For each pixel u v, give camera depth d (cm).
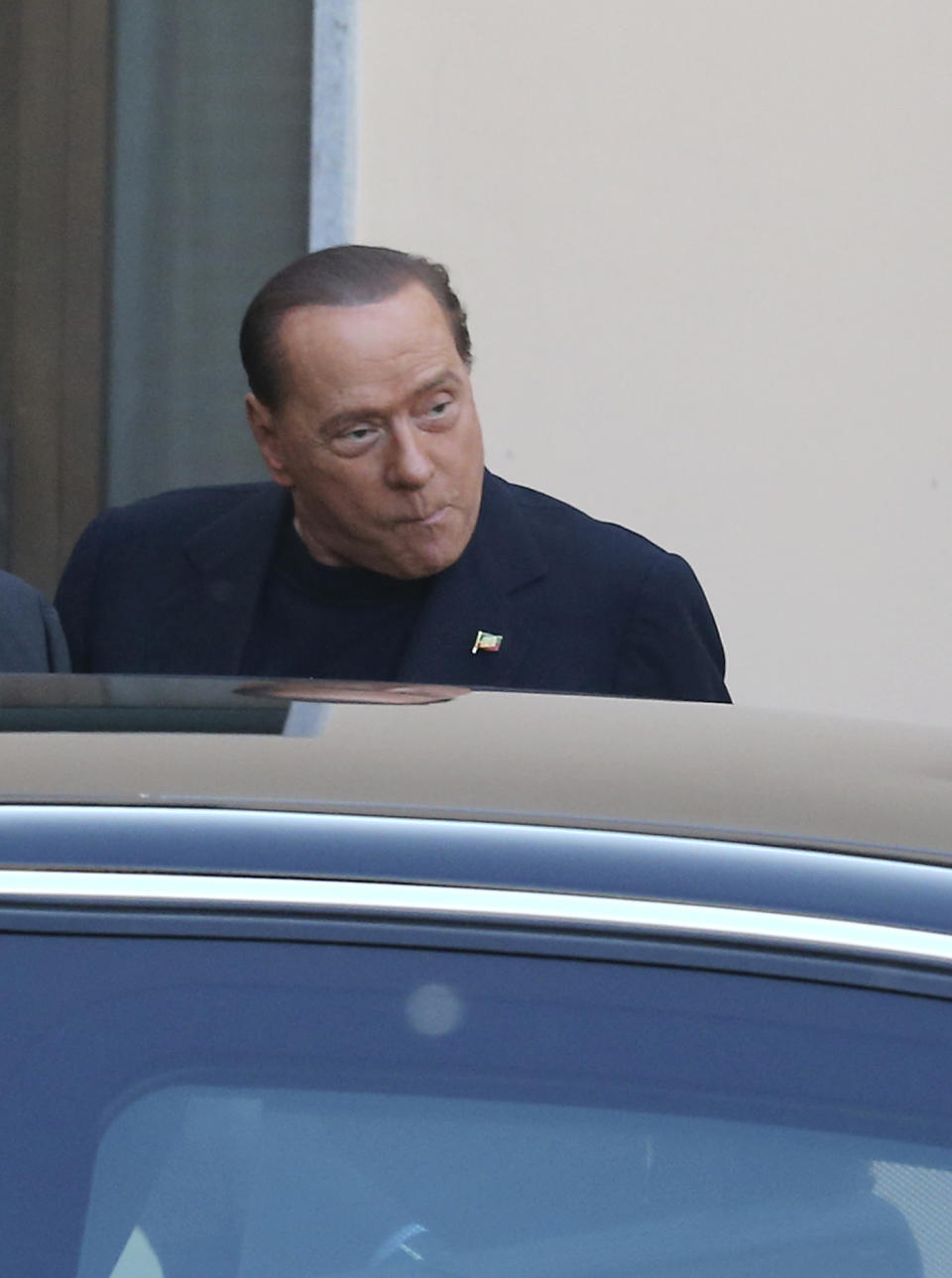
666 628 996
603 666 991
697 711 749
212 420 1833
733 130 1783
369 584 1001
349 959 504
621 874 520
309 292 920
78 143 1798
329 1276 492
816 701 1847
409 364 911
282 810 535
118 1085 494
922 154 1806
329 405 911
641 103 1772
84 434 1820
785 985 507
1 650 1016
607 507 1806
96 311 1812
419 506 930
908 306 1820
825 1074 502
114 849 517
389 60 1777
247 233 1811
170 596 1048
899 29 1792
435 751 609
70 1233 486
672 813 555
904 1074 502
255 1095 496
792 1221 496
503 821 538
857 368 1820
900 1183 499
